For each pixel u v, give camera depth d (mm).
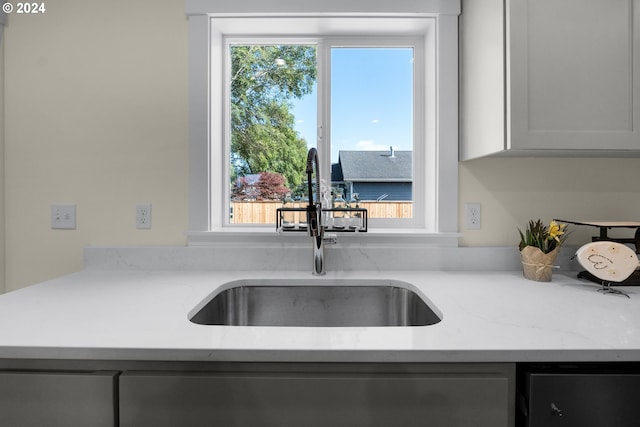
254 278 1309
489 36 1189
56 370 732
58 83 1468
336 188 1612
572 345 710
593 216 1459
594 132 1085
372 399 709
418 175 1630
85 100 1467
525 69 1072
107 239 1478
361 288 1310
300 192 1657
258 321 1306
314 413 709
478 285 1195
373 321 1304
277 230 1446
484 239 1472
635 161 1452
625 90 1091
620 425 708
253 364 726
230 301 1265
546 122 1081
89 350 707
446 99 1445
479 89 1272
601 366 738
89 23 1464
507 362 718
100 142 1467
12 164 1474
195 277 1316
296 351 697
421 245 1455
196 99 1449
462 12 1426
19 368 731
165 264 1441
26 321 844
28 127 1470
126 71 1467
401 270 1432
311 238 1460
